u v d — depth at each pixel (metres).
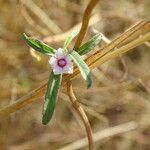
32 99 0.18
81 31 0.16
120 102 0.35
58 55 0.15
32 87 0.31
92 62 0.18
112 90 0.33
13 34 0.33
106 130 0.33
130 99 0.35
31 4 0.33
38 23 0.34
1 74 0.33
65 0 0.35
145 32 0.20
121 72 0.35
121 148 0.36
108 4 0.35
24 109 0.35
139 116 0.36
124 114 0.36
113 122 0.36
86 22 0.15
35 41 0.16
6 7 0.33
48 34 0.32
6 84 0.32
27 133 0.35
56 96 0.15
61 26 0.35
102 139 0.34
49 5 0.35
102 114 0.36
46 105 0.15
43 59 0.31
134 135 0.36
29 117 0.35
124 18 0.34
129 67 0.36
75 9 0.35
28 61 0.33
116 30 0.35
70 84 0.17
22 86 0.31
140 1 0.36
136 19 0.34
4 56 0.33
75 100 0.17
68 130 0.36
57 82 0.15
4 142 0.34
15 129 0.35
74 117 0.37
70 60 0.15
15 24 0.32
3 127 0.34
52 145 0.35
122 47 0.17
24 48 0.33
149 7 0.36
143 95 0.35
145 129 0.36
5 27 0.33
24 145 0.34
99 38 0.16
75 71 0.17
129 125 0.34
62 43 0.30
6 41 0.33
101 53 0.17
